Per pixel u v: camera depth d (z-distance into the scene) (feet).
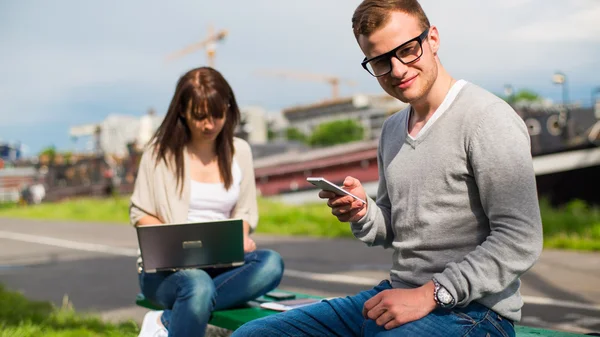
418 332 7.34
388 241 8.90
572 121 74.95
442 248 7.68
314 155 101.55
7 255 42.73
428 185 7.72
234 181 12.75
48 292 26.48
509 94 77.56
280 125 461.37
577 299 21.74
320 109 433.48
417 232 7.84
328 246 40.88
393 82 7.82
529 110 75.10
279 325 8.26
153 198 12.39
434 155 7.68
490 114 7.36
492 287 7.11
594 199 69.97
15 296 22.98
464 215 7.55
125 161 151.94
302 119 451.53
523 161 7.18
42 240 53.52
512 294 7.54
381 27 7.68
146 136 153.58
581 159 69.97
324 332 8.25
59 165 171.42
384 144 8.65
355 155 94.84
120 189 149.28
